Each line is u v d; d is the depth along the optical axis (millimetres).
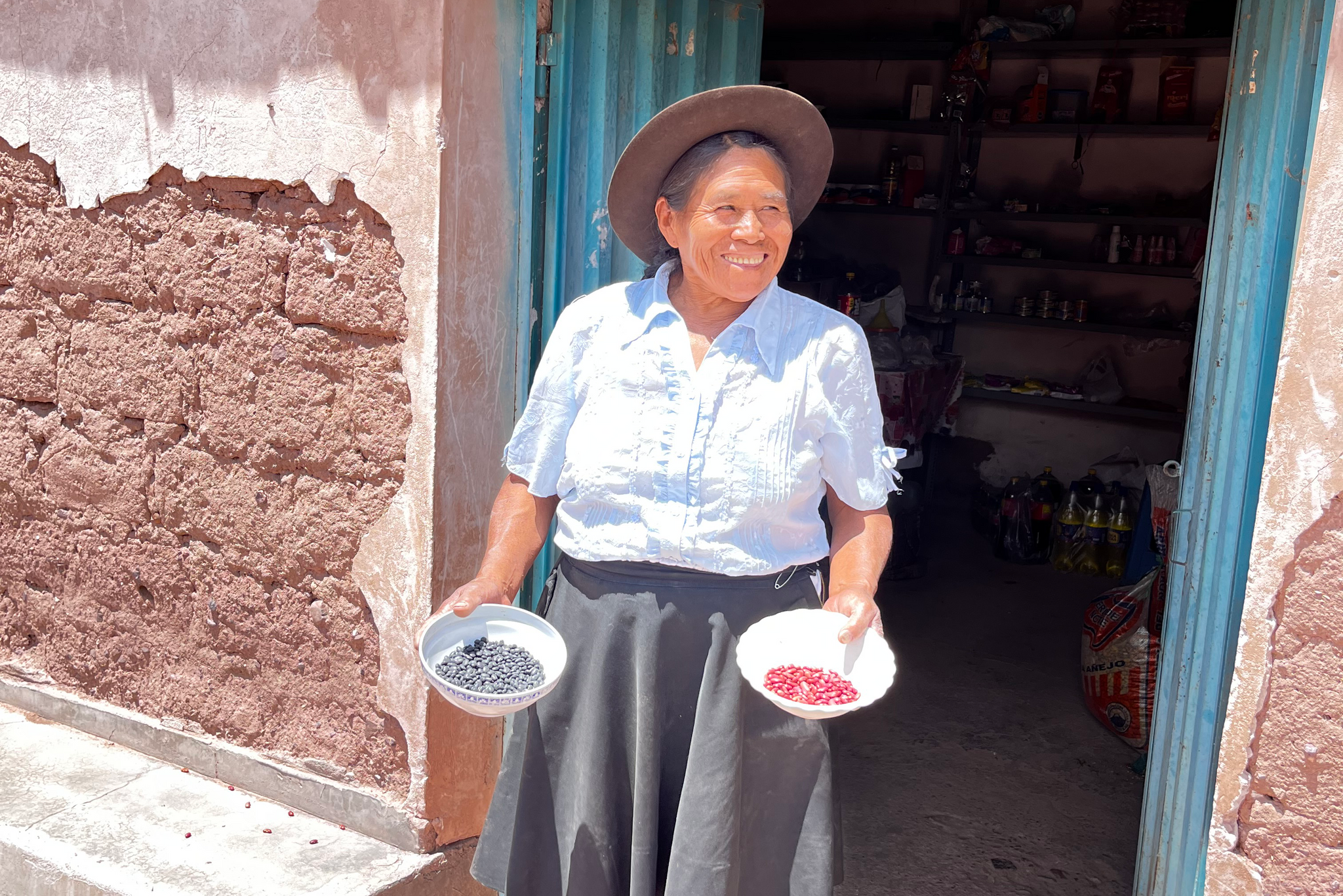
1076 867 2953
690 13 2465
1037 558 5848
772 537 1793
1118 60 6543
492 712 1686
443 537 2326
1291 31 1880
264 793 2648
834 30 7191
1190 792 2137
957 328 7191
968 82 6676
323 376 2375
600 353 1797
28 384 2861
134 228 2582
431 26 2094
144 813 2561
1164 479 3426
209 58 2381
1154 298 6668
